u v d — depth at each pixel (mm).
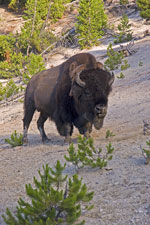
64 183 23734
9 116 64938
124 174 24328
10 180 26484
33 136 47125
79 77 31438
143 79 66250
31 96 43000
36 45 123500
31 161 30781
